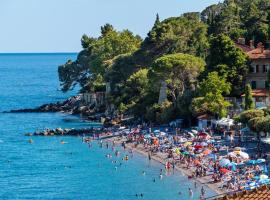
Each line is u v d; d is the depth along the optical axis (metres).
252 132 169.12
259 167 138.75
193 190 134.00
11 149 196.75
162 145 178.00
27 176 157.00
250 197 45.66
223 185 133.50
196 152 160.38
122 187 140.38
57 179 152.12
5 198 134.75
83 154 182.62
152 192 134.75
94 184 144.88
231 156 148.50
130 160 169.12
